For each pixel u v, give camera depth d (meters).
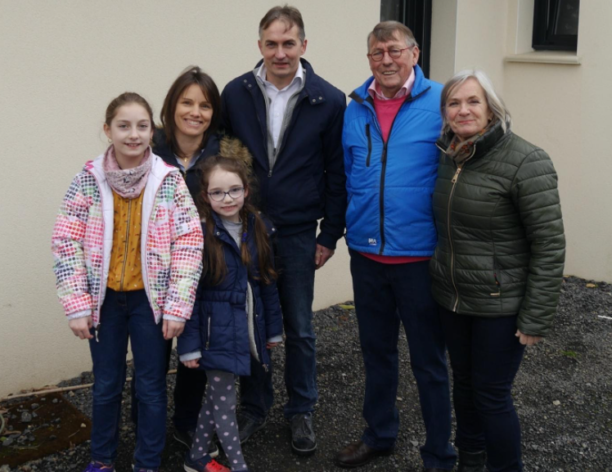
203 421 3.15
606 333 4.86
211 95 3.11
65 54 3.76
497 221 2.72
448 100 2.74
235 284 3.02
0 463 3.32
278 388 4.06
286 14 3.16
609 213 5.61
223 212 2.96
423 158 2.99
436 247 2.97
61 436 3.54
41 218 3.84
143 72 4.05
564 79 5.64
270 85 3.32
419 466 3.40
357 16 4.93
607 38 5.36
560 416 3.84
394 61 2.93
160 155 3.14
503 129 2.71
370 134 3.09
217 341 3.00
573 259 5.89
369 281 3.22
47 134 3.78
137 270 2.91
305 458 3.45
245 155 3.26
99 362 2.99
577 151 5.68
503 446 2.91
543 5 5.89
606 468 3.39
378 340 3.30
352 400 3.99
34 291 3.90
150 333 2.96
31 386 3.98
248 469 3.34
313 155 3.36
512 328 2.79
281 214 3.36
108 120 2.83
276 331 3.22
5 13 3.54
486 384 2.87
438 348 3.16
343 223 3.50
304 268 3.45
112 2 3.87
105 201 2.86
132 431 3.59
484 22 5.68
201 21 4.22
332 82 4.90
